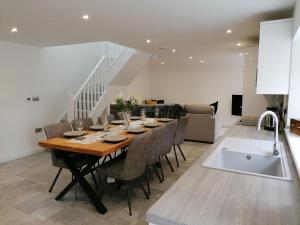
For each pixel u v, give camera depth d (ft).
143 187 10.17
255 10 8.91
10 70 14.62
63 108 18.52
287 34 8.36
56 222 7.95
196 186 4.01
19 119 15.35
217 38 13.96
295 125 7.79
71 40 14.25
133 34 12.80
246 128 10.08
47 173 12.40
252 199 3.54
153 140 9.71
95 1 7.86
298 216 3.06
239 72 28.73
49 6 8.25
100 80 19.36
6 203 9.23
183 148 16.97
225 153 6.55
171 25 10.97
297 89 8.42
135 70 21.25
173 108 19.34
